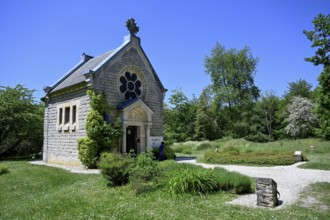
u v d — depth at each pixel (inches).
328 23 1002.7
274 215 246.5
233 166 637.3
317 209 267.0
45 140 891.4
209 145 1376.7
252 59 1935.3
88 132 672.4
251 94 1930.4
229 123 1914.4
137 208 291.1
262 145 1133.7
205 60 1979.6
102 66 718.5
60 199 356.2
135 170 404.5
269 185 283.1
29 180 533.3
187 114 2034.9
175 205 295.9
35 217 290.4
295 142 1192.2
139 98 782.5
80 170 647.1
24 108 1175.6
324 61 1034.1
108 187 404.8
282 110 1849.2
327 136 1098.1
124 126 726.5
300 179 431.5
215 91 1903.3
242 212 258.4
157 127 879.1
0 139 1168.2
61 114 832.9
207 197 326.0
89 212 287.3
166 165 445.4
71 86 757.9
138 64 840.9
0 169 613.3
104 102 699.4
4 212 333.1
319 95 1090.7
